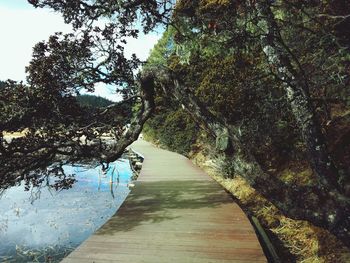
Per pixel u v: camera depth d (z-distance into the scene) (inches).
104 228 213.3
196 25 227.1
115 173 669.9
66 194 442.6
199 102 152.5
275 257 182.7
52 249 252.1
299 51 185.5
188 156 708.0
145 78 179.2
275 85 221.9
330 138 235.9
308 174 251.0
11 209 368.5
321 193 123.1
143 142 1268.5
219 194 318.7
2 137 202.2
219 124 140.9
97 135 223.3
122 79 246.7
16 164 202.5
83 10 224.5
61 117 222.7
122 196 428.8
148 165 548.1
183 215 243.8
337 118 242.4
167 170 488.7
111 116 239.6
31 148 203.0
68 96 232.2
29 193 453.7
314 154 131.5
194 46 277.6
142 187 359.3
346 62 166.7
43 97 217.2
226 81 381.1
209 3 207.6
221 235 197.6
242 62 303.3
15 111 206.7
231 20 152.9
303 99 141.3
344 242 112.5
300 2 161.8
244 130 295.4
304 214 118.0
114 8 218.7
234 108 334.0
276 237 226.5
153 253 170.1
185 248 176.9
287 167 283.7
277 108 237.6
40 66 221.9
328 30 146.6
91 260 160.9
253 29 163.6
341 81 158.6
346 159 213.3
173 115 788.6
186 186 362.9
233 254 167.5
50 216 339.9
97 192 455.2
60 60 227.5
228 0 167.3
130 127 193.5
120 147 193.9
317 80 167.8
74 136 216.8
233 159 132.4
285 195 121.9
